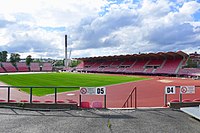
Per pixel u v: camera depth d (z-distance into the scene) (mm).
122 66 72375
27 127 7820
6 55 136625
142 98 18031
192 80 38906
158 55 59375
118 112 10508
